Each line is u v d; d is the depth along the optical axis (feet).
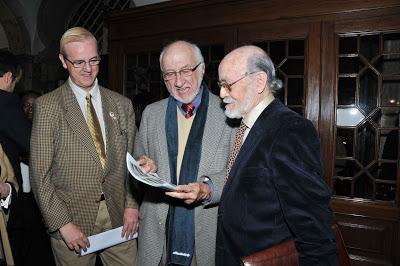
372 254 7.64
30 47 16.55
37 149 4.82
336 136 7.85
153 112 5.40
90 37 5.05
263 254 3.36
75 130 5.02
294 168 3.32
